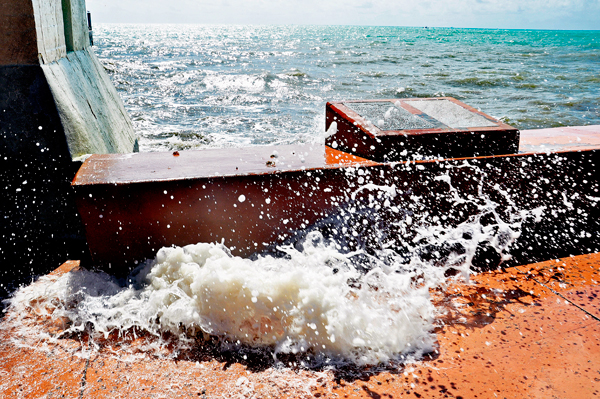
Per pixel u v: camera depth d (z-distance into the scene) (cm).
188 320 198
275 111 1184
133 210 222
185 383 169
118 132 461
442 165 249
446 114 296
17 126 271
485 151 265
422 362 182
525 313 214
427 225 257
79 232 275
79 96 346
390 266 246
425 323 205
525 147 284
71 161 275
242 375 174
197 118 1055
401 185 246
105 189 216
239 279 203
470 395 164
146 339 195
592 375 174
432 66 2780
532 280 244
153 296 210
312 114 1144
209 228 232
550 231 282
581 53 4472
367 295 216
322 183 237
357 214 246
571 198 280
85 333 198
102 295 223
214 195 226
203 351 188
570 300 225
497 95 1522
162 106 1228
